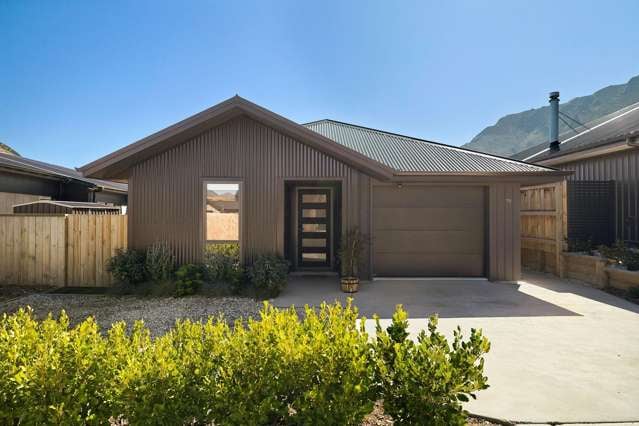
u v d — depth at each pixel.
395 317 2.65
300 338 2.38
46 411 1.93
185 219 7.89
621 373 3.60
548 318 5.54
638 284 6.88
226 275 7.37
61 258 7.78
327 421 2.03
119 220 7.89
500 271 8.49
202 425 2.13
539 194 9.86
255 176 8.01
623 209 9.49
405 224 8.91
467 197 8.88
